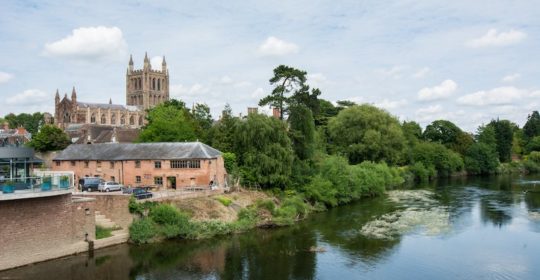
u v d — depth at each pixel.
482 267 39.84
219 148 74.19
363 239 49.41
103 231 46.78
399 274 38.25
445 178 123.50
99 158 72.38
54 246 40.78
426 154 123.19
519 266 40.06
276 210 58.34
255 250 45.41
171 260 42.06
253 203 60.81
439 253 44.00
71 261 40.78
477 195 83.44
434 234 51.34
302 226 56.09
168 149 69.44
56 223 40.84
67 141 106.62
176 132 89.56
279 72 82.69
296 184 70.38
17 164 40.97
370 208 68.75
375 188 82.31
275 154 68.12
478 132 162.62
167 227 48.53
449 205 71.19
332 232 52.75
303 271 39.12
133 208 48.62
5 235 37.06
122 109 193.75
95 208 48.84
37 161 42.31
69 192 41.84
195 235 49.22
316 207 67.06
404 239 49.34
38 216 39.31
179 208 52.75
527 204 72.12
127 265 40.47
